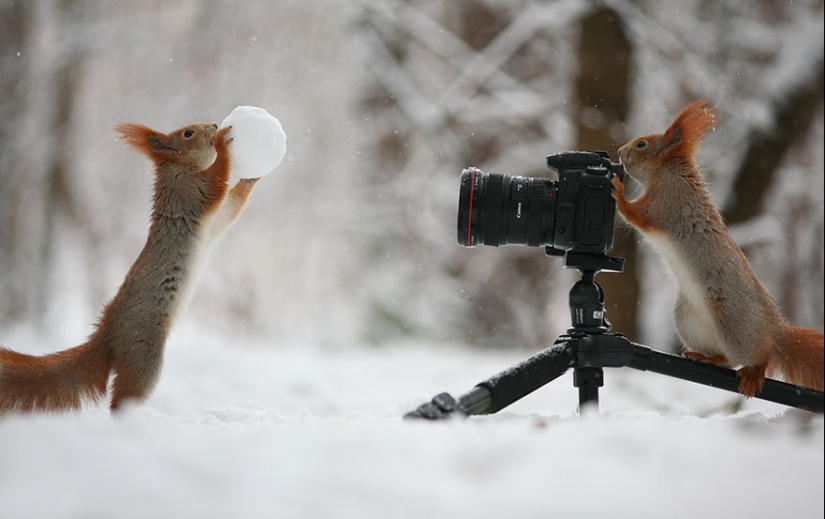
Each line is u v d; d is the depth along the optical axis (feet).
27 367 18.69
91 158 67.97
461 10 62.95
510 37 54.75
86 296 66.90
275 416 18.54
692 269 19.25
